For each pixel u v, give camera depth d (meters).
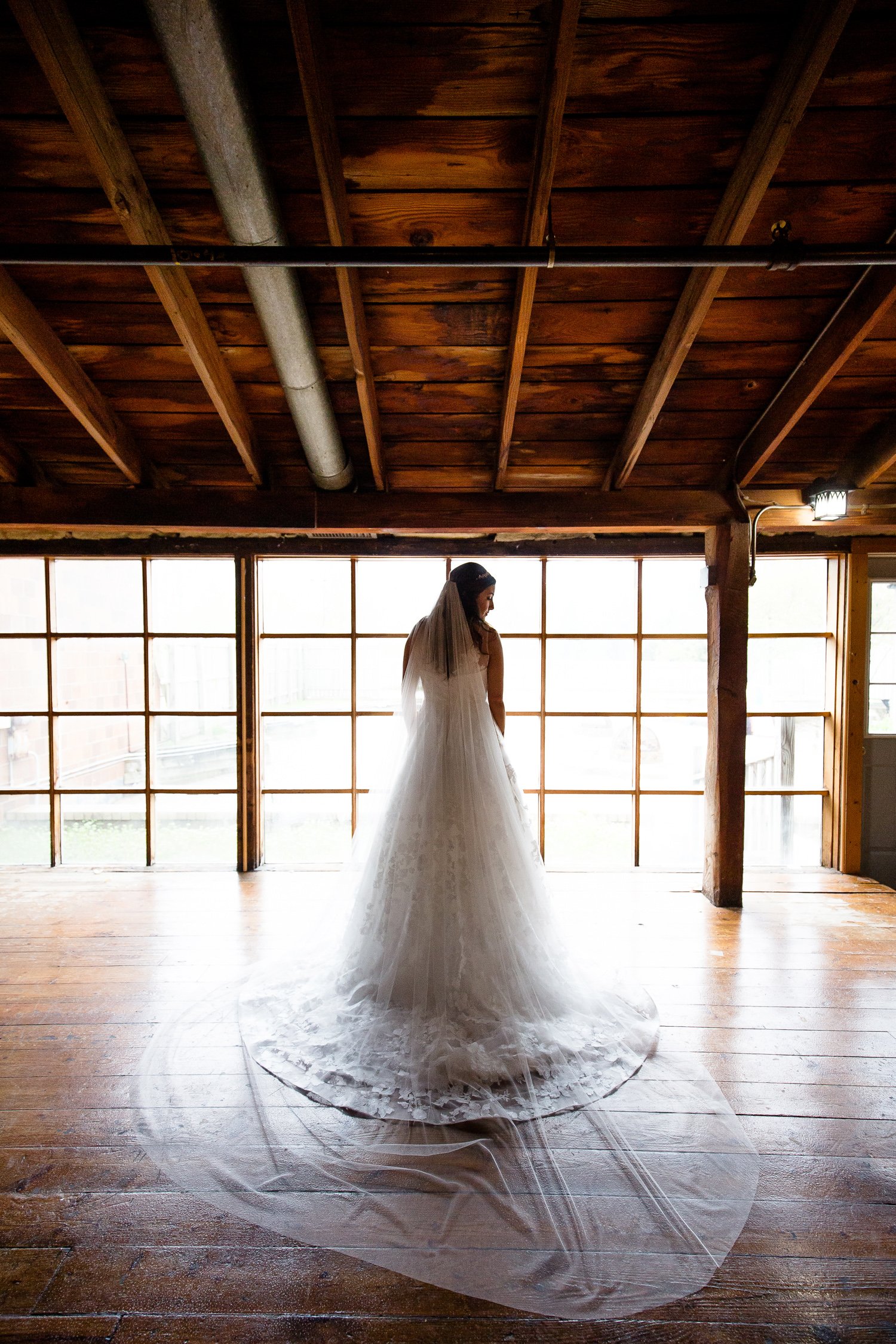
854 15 1.63
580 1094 1.71
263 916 2.96
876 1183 1.47
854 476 2.93
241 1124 1.63
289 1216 1.37
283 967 2.32
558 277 2.22
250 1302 1.20
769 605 5.28
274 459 3.02
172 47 1.48
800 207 2.05
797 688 5.30
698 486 3.08
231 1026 2.05
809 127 1.85
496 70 1.72
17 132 1.86
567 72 1.60
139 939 2.72
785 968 2.47
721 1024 2.09
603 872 3.60
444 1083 1.70
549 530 3.20
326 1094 1.71
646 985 2.35
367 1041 1.84
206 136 1.65
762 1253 1.29
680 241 2.12
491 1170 1.48
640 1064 1.86
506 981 1.86
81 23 1.63
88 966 2.48
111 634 3.65
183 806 5.76
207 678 5.30
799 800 4.26
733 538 3.01
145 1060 1.89
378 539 3.59
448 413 2.76
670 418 2.79
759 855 4.40
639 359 2.53
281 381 2.36
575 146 1.88
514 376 2.43
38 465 3.04
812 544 3.55
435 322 2.37
